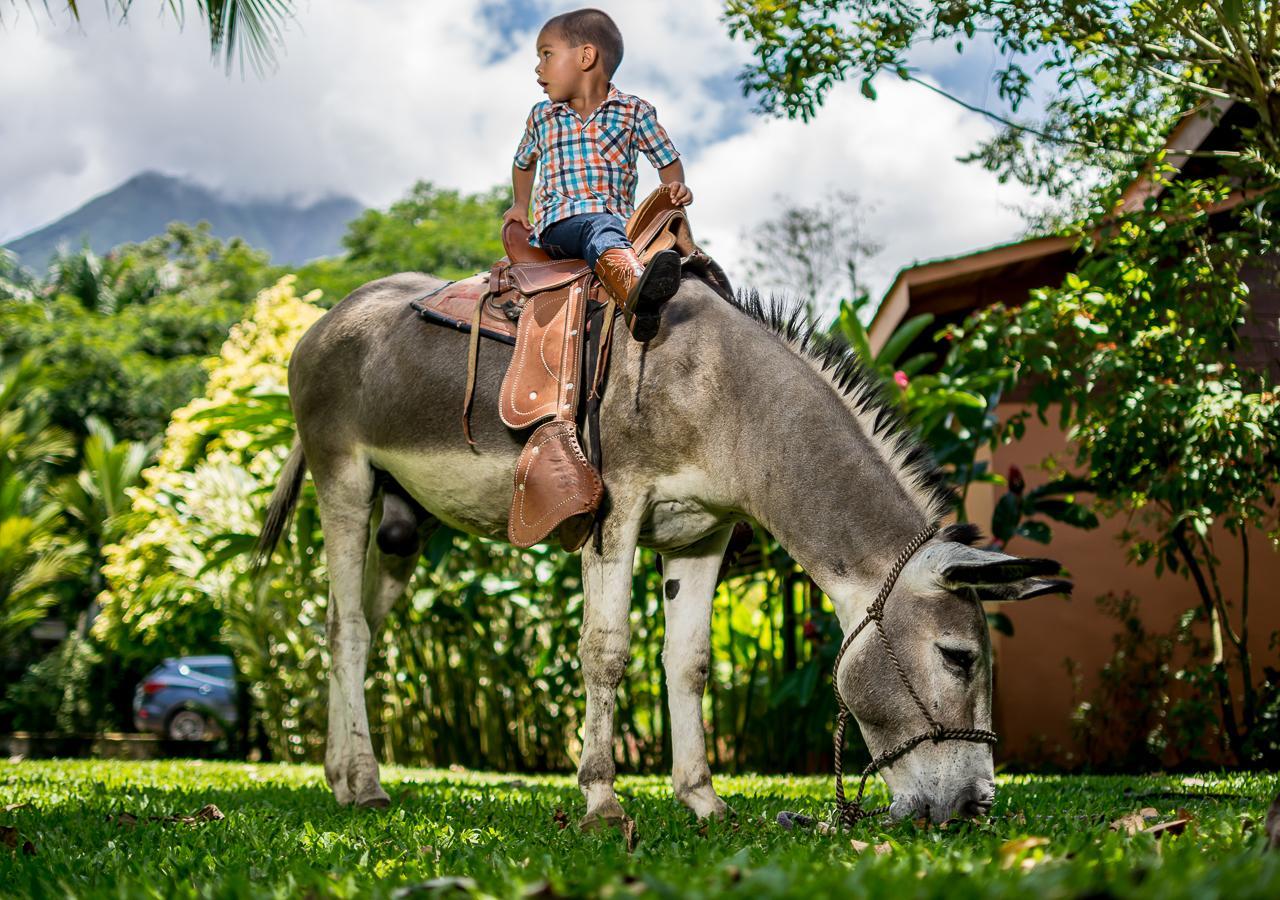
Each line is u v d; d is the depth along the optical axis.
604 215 4.20
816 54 6.22
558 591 10.19
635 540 4.10
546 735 11.09
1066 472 9.04
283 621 12.45
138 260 37.56
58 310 32.44
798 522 3.91
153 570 13.73
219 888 2.44
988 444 10.32
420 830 3.70
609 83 4.45
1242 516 7.80
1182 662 9.69
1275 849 2.54
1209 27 6.02
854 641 3.80
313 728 12.55
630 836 3.47
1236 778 6.37
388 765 10.49
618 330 4.17
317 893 2.31
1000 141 7.96
